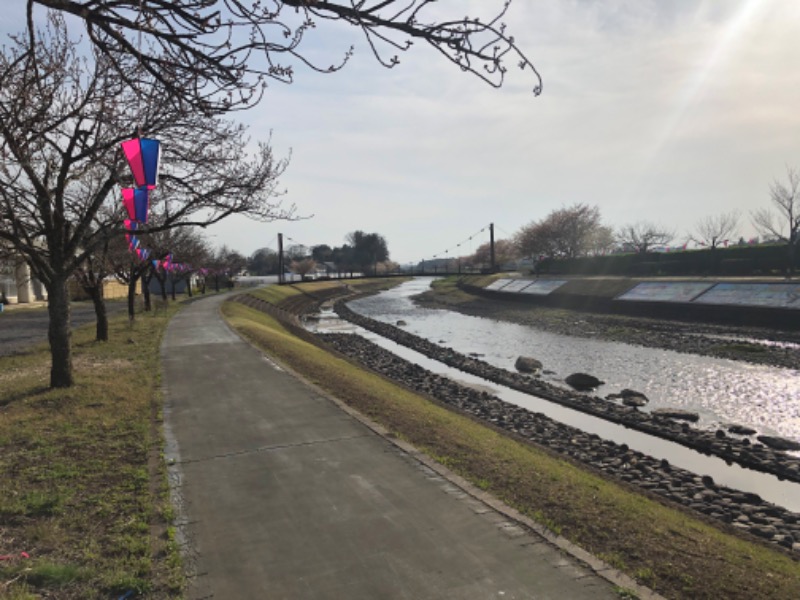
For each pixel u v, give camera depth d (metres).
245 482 5.83
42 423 7.95
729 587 4.09
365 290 82.06
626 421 12.95
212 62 3.22
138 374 11.73
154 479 5.89
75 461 6.41
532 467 6.78
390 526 4.81
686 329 27.03
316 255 135.50
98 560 4.21
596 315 34.72
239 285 73.19
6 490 5.52
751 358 20.27
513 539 4.58
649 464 9.73
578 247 61.88
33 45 3.70
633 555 4.50
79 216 11.52
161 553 4.34
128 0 2.89
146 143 4.92
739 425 12.88
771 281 28.06
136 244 13.92
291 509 5.16
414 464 6.36
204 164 9.61
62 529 4.73
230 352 14.83
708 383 17.08
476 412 13.52
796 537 6.83
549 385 17.20
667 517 5.78
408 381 17.88
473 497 5.44
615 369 19.80
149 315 26.64
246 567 4.14
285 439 7.30
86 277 16.97
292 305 49.72
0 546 4.42
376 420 8.32
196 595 3.78
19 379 11.67
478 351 25.30
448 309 49.44
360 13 2.79
